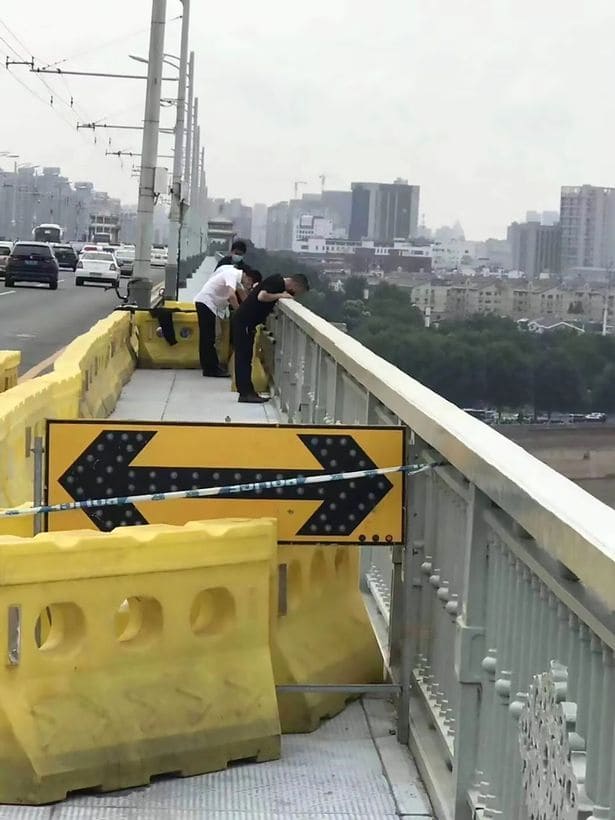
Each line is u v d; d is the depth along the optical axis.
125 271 95.31
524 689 3.90
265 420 15.20
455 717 4.88
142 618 5.27
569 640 3.39
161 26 25.61
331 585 6.24
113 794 5.04
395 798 5.11
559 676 3.36
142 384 18.52
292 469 5.80
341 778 5.30
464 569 4.79
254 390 16.75
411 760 5.52
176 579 5.25
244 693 5.42
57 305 48.31
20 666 4.89
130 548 5.11
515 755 3.99
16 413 7.85
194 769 5.25
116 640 5.11
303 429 5.80
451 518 5.17
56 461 5.73
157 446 5.75
